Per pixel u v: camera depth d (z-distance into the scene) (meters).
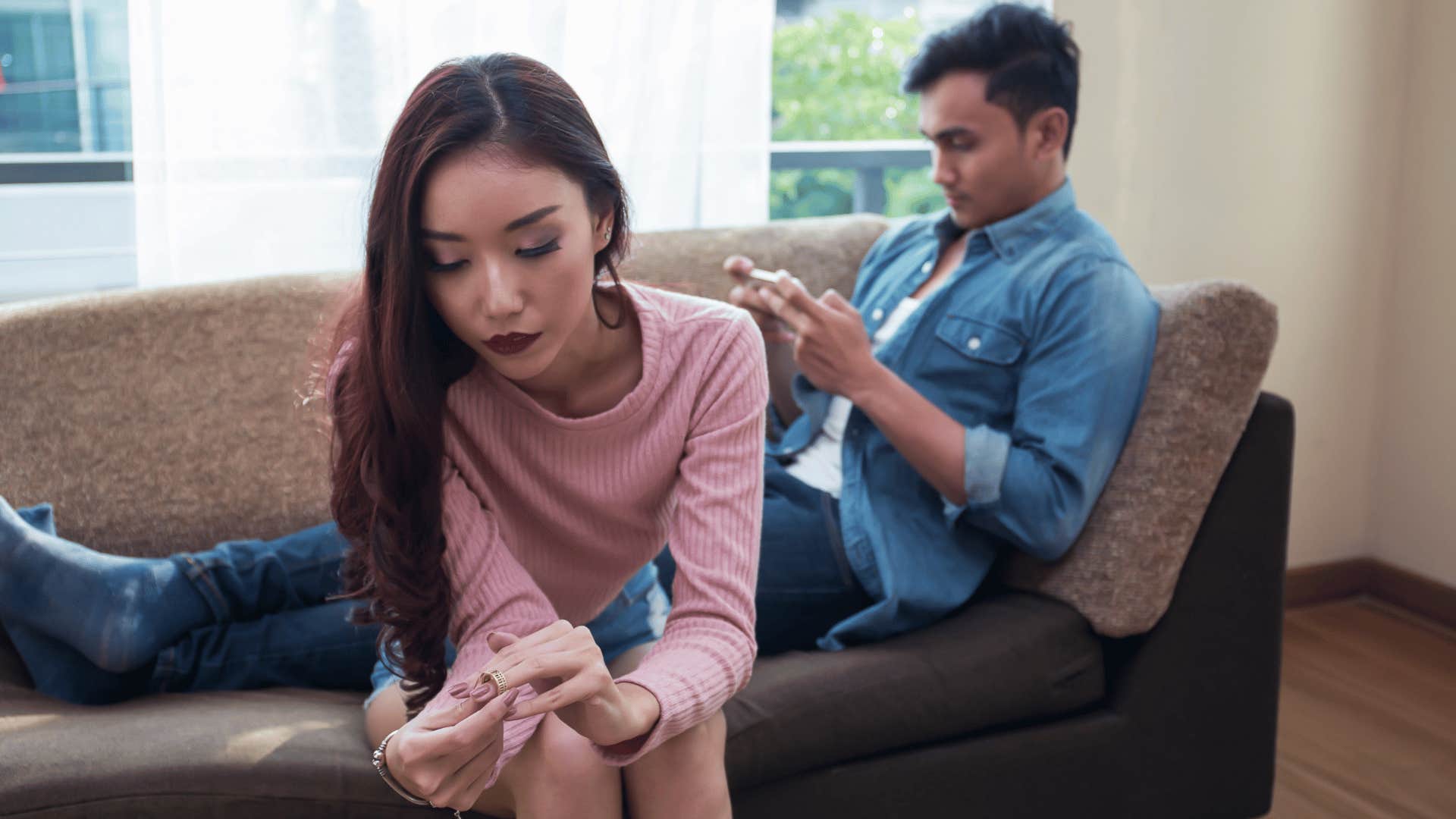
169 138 1.84
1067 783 1.51
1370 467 2.63
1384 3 2.46
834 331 1.51
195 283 1.73
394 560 1.06
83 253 2.09
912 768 1.42
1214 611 1.55
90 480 1.58
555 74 1.01
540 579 1.22
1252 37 2.39
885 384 1.52
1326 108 2.46
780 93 3.66
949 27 1.65
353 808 1.14
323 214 1.93
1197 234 2.44
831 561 1.56
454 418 1.12
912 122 3.70
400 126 0.96
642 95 2.05
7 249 2.05
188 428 1.65
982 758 1.45
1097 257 1.58
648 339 1.14
